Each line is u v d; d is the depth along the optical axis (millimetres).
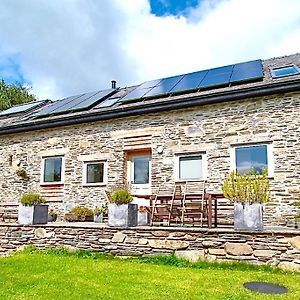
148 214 8789
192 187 9609
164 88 11203
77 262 6727
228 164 9305
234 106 9477
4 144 13500
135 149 10742
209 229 6621
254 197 6355
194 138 9867
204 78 10953
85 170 11508
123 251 7246
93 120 11406
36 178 12477
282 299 4535
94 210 10469
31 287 5125
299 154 8531
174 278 5516
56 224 8281
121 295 4734
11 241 8586
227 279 5438
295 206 8352
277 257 6000
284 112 8859
